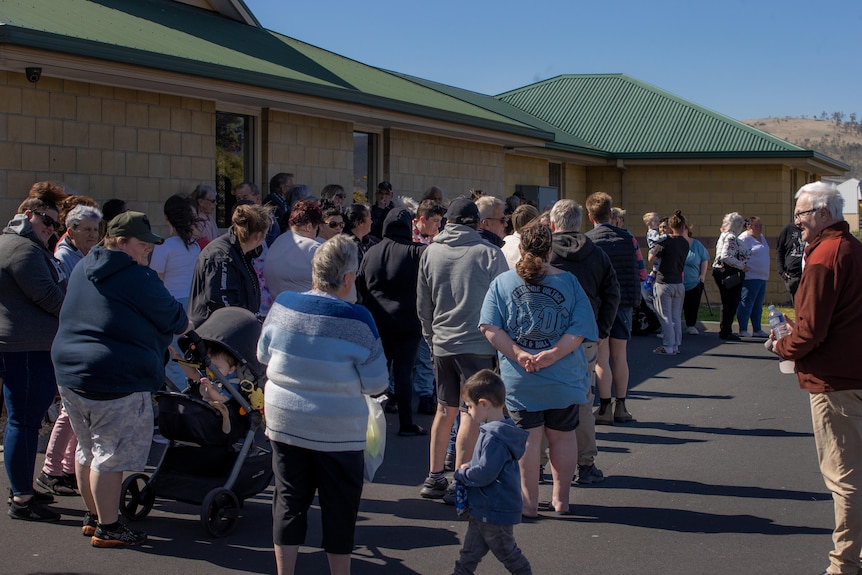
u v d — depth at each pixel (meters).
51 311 5.75
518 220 7.70
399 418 8.27
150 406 5.43
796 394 10.40
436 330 6.43
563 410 6.07
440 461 6.48
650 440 8.27
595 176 22.67
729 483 6.95
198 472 5.82
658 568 5.27
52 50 8.04
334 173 13.27
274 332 4.66
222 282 6.48
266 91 10.74
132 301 5.23
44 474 6.36
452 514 6.16
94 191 9.72
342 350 4.55
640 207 22.22
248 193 9.53
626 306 8.68
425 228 7.90
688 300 15.17
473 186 16.80
